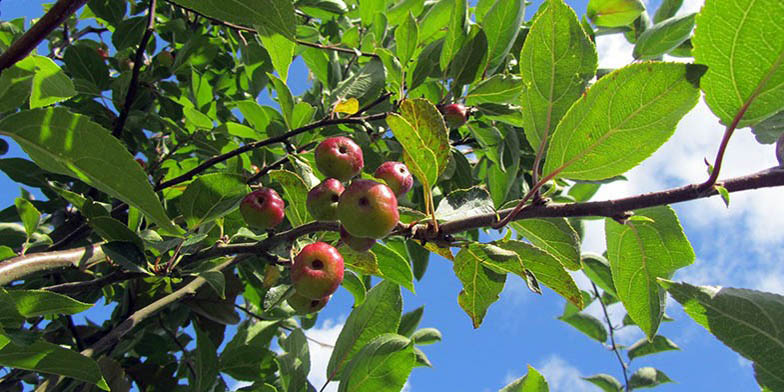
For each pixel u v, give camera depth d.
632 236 0.27
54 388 0.41
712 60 0.20
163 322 0.52
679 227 0.26
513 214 0.24
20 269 0.28
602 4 0.56
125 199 0.18
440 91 0.54
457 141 0.54
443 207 0.25
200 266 0.36
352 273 0.38
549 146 0.24
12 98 0.18
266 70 0.56
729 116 0.21
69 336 0.50
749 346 0.19
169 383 0.49
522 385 0.28
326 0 0.60
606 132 0.23
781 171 0.21
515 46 0.53
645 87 0.21
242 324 0.63
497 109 0.44
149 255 0.42
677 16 0.50
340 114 0.49
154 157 0.59
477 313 0.26
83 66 0.53
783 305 0.19
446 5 0.57
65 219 0.51
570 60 0.25
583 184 0.57
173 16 0.63
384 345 0.30
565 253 0.27
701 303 0.20
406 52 0.46
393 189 0.27
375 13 0.55
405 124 0.24
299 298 0.31
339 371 0.34
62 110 0.17
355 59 0.62
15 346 0.22
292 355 0.36
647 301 0.27
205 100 0.57
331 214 0.25
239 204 0.31
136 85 0.47
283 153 0.52
